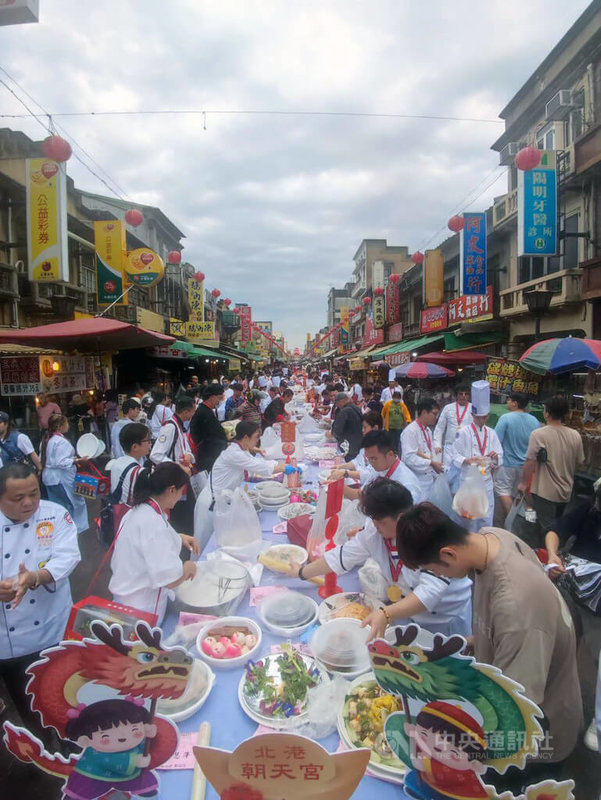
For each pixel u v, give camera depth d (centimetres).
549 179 955
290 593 252
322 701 177
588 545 265
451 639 122
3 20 393
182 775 152
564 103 1039
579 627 245
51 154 692
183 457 488
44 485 500
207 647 211
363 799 145
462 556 158
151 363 1705
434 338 1472
